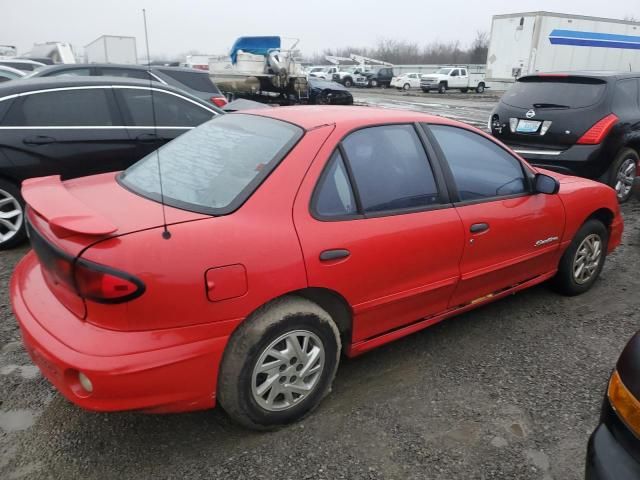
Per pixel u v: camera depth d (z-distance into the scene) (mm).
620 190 6992
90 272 2012
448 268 3092
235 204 2371
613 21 21438
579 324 3750
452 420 2699
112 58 15078
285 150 2574
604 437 1835
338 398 2852
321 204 2547
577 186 3990
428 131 3139
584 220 3959
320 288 2512
